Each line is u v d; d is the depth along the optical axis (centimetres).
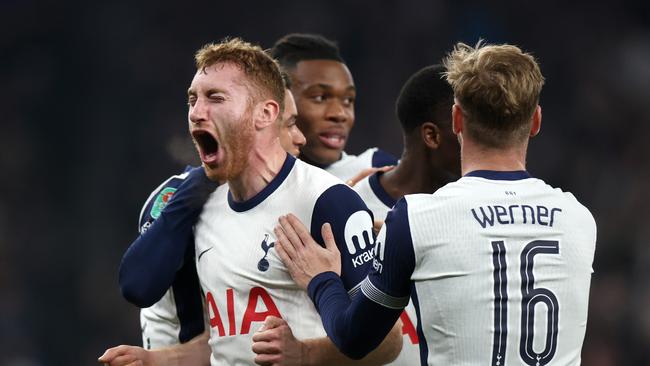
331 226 716
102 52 3200
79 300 2767
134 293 754
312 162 1029
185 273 794
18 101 3150
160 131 3075
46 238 2909
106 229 2927
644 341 2538
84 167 3066
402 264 650
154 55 3188
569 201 672
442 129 865
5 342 2611
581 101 3325
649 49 3478
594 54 3412
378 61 3170
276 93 739
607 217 2939
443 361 647
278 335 692
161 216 766
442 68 878
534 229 650
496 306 638
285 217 720
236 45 740
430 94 866
